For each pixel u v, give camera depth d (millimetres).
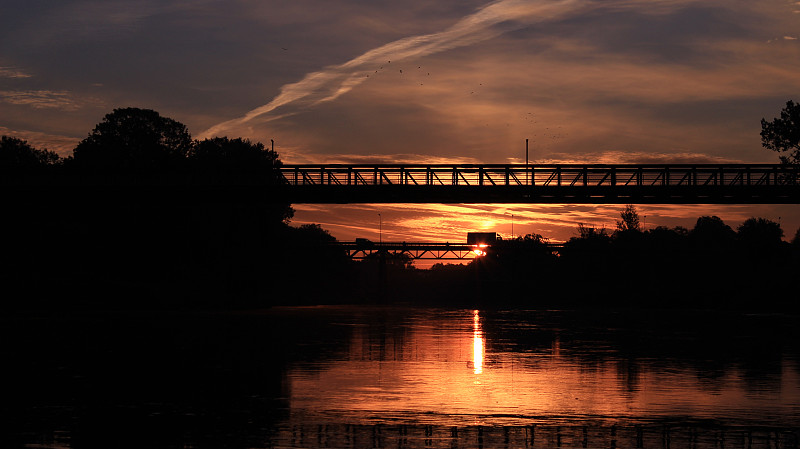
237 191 75562
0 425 23516
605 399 28219
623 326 71250
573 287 180250
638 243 179750
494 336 57156
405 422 24125
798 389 30672
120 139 119875
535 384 31641
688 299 138750
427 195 71750
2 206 85125
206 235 110062
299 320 75688
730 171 67812
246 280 115500
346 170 72938
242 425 23609
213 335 54156
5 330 56031
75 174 79938
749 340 54000
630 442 21812
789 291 115000
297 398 28109
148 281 105250
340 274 181750
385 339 52906
